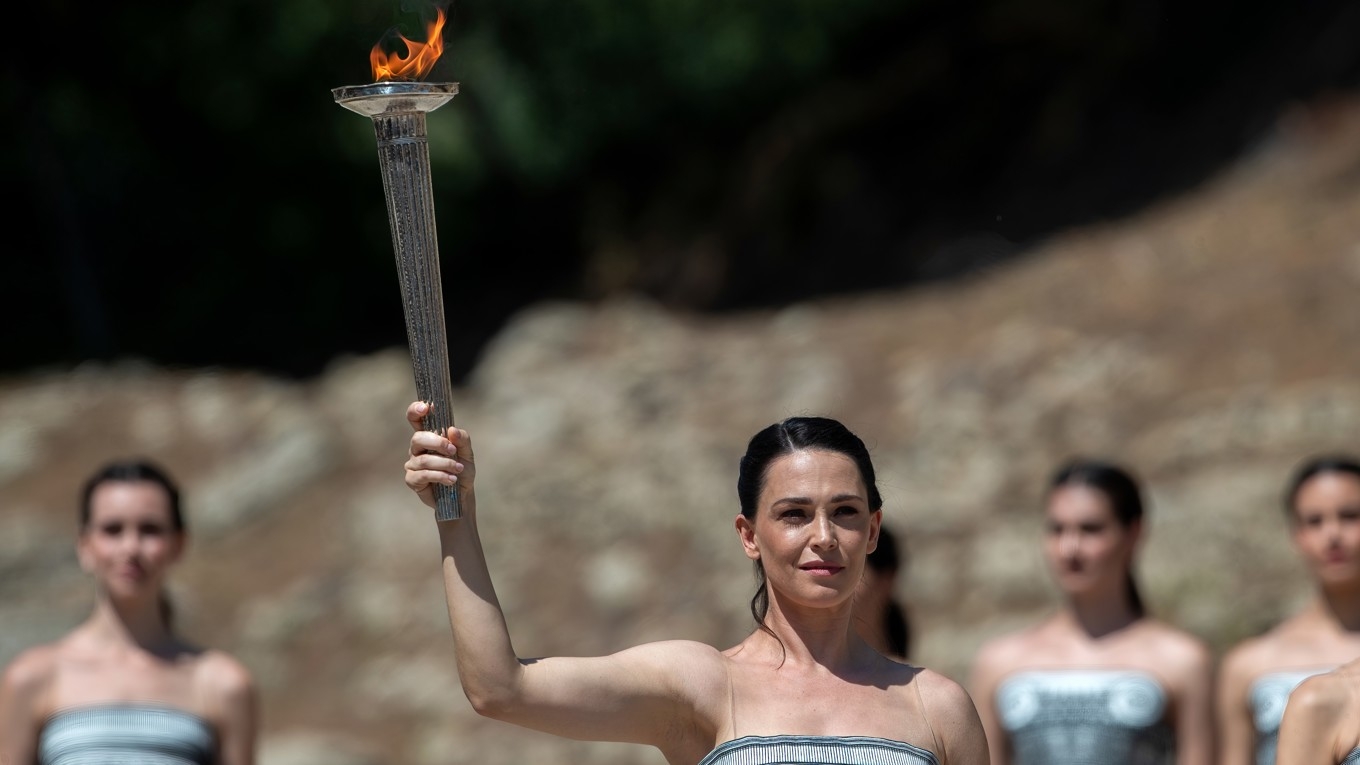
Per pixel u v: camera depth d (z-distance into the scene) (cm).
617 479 4034
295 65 5781
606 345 4875
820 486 1056
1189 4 5938
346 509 4253
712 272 6425
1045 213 5672
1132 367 4041
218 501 4353
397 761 3425
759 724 1045
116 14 5788
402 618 3822
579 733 1034
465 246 6600
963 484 3747
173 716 1684
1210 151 5462
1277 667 1777
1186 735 1803
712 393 4475
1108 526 1831
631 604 3684
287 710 3634
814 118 6531
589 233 6756
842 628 1086
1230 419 3700
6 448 4688
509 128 6056
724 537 3797
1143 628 1844
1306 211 4703
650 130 6481
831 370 4453
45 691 1678
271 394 4947
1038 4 6338
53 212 6359
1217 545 3328
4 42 5803
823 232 6338
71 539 4138
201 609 3941
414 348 1011
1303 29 5575
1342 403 3641
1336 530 1748
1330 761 1163
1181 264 4638
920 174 6319
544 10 5962
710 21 6069
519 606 3762
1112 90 6025
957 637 3309
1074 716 1798
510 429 4375
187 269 6612
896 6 6475
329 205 6362
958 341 4528
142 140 6178
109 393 5025
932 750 1059
